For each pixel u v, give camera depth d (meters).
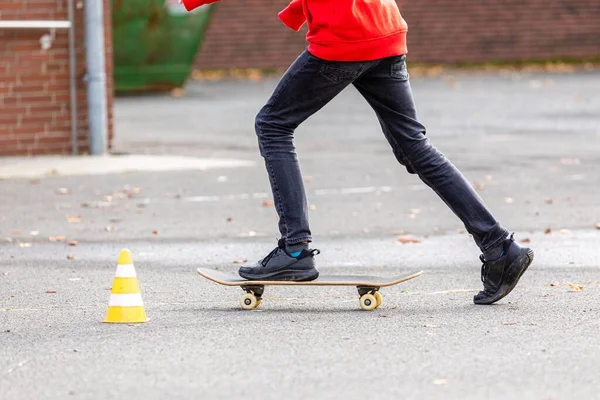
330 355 9.69
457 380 8.87
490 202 20.69
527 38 62.00
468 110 39.97
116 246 16.56
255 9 59.97
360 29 11.50
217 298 12.62
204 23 48.91
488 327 10.81
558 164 26.22
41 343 10.31
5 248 16.42
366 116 38.84
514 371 9.12
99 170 25.17
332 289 13.12
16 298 12.77
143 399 8.45
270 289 13.13
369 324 11.00
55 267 14.93
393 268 14.70
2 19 26.70
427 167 11.91
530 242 16.59
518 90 48.28
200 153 28.61
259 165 26.25
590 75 56.31
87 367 9.38
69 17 27.36
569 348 9.91
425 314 11.52
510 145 30.06
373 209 19.94
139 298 11.26
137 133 33.59
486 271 12.00
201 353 9.80
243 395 8.49
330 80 11.67
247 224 18.48
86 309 12.06
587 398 8.37
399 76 11.88
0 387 8.84
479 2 61.66
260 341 10.23
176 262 15.23
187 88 51.81
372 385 8.73
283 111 11.80
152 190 22.30
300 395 8.48
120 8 47.16
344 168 25.66
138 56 48.09
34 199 21.16
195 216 19.27
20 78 27.19
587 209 19.80
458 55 61.66
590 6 62.28
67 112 27.75
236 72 59.69
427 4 61.53
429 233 17.56
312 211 19.72
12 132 27.25
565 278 13.77
